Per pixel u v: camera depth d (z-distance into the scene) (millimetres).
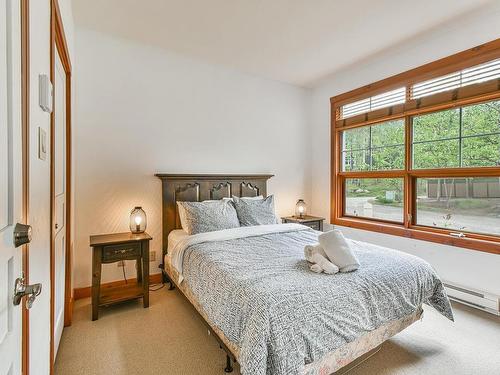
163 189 3033
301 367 1260
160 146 3066
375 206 3463
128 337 2023
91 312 2389
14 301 717
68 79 2186
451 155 2715
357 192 3695
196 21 2514
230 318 1492
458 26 2549
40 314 1152
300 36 2746
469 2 2207
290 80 3902
